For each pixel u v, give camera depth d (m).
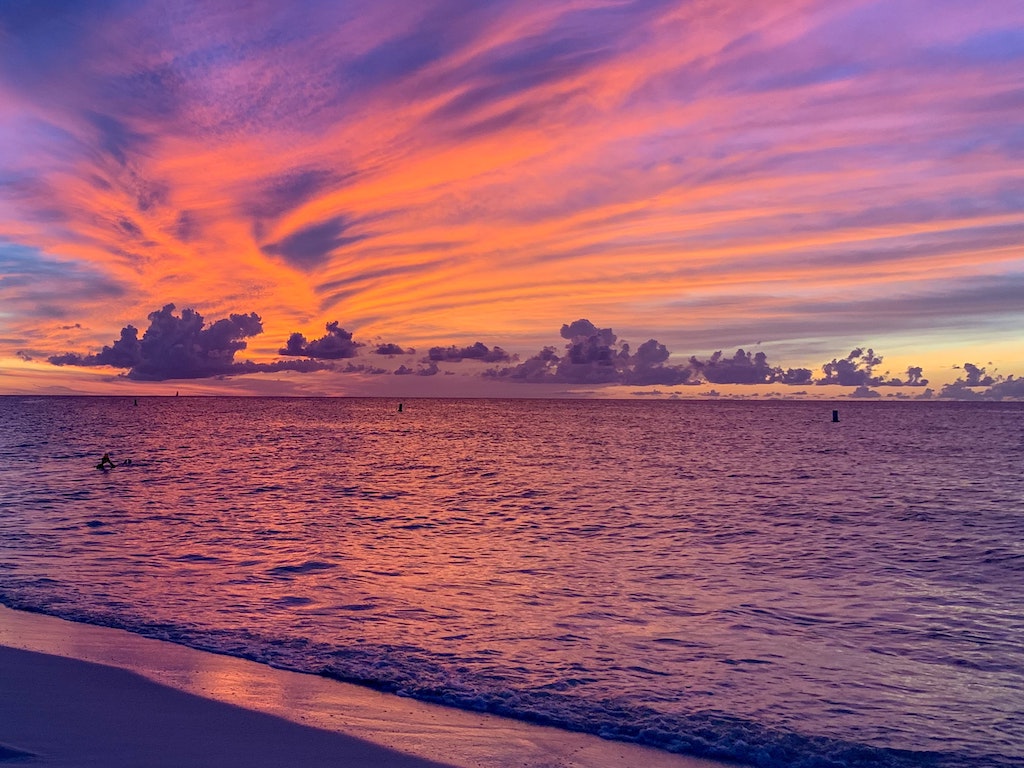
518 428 97.81
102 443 60.31
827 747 7.66
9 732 7.02
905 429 95.69
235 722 7.66
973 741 7.85
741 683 9.41
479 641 10.95
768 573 15.99
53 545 18.00
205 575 15.05
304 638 10.91
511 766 6.97
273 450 56.44
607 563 16.94
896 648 10.90
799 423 116.56
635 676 9.60
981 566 16.84
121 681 8.75
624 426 104.75
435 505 27.48
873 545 19.56
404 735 7.57
